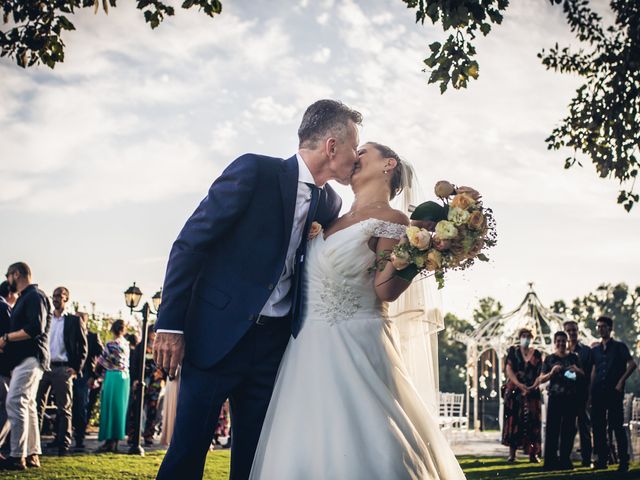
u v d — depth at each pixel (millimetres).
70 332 7988
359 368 2896
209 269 3074
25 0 4559
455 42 4215
